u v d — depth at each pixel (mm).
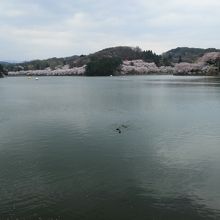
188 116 37656
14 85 109625
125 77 165500
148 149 24125
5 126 32562
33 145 25484
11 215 14945
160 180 18453
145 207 15555
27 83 123625
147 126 32000
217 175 19109
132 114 39438
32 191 17203
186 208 15461
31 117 37844
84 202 16031
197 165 20703
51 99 58625
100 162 21422
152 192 17000
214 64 150750
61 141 26547
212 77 132875
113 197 16516
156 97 58688
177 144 25406
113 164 21016
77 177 19000
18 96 66000
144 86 89250
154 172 19594
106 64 185250
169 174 19281
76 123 33656
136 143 25750
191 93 65312
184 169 20062
